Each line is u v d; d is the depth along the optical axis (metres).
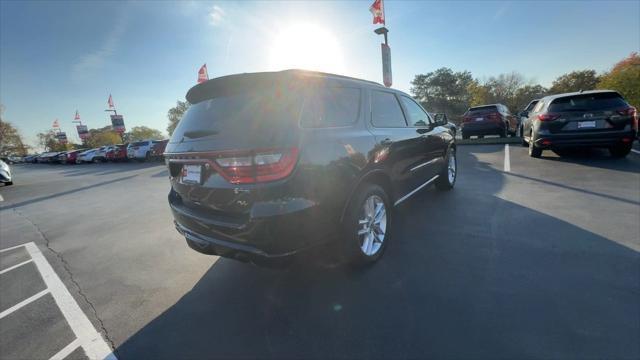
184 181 2.46
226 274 2.80
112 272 3.05
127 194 7.85
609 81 13.69
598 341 1.65
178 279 2.80
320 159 2.12
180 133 2.57
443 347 1.70
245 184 1.96
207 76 16.11
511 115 14.45
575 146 6.30
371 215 2.70
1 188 11.04
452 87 53.47
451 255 2.73
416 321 1.93
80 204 6.89
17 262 3.50
